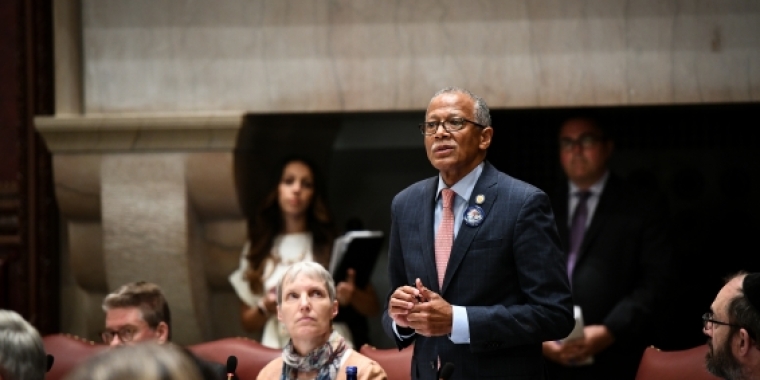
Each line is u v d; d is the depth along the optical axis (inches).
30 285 644.1
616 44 573.9
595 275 544.4
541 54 579.2
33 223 641.0
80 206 618.5
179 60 601.9
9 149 647.8
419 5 586.9
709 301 653.9
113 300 442.3
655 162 668.7
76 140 600.7
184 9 600.7
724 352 308.5
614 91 573.9
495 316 330.6
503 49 581.6
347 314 565.0
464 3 583.8
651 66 571.8
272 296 565.6
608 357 545.3
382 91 589.9
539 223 342.6
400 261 375.6
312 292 394.6
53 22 629.9
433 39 586.2
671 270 547.5
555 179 675.4
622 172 673.0
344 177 690.2
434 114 350.3
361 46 590.9
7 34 642.8
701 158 663.1
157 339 444.5
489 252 343.6
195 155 595.2
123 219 603.5
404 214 368.2
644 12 571.2
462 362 347.6
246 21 597.6
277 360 418.6
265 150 656.4
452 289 346.9
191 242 608.1
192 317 611.8
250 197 630.5
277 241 599.2
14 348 275.3
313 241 595.8
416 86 587.5
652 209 553.6
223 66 599.2
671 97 570.3
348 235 557.3
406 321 334.3
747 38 564.1
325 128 668.7
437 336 347.9
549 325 333.7
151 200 601.3
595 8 574.9
